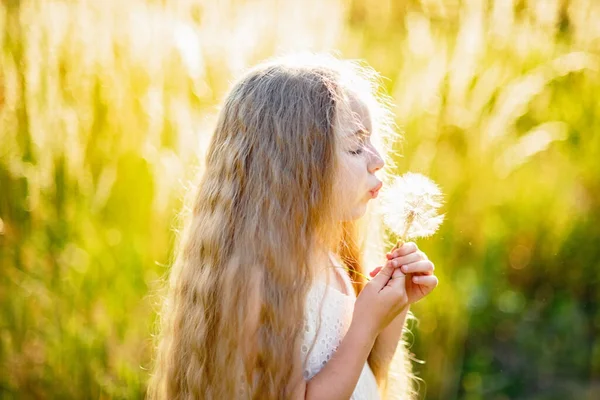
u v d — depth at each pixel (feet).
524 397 13.24
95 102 12.51
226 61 13.41
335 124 5.65
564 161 15.53
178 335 6.04
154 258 11.60
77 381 11.02
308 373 5.73
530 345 14.25
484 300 14.35
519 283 15.30
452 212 12.99
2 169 11.68
